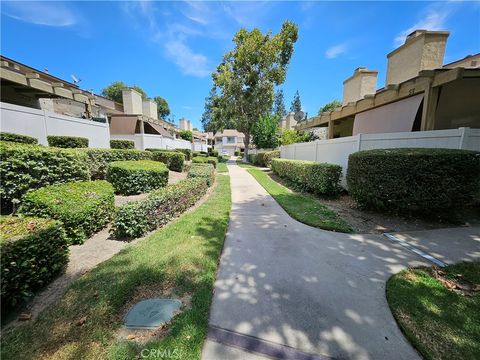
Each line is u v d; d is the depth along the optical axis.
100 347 1.73
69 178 5.16
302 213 5.32
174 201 5.04
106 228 4.29
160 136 18.55
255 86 23.14
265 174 13.72
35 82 8.01
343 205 5.99
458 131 4.53
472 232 4.03
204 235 3.94
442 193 4.10
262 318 2.08
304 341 1.83
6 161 3.96
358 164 5.16
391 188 4.52
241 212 5.64
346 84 10.91
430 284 2.54
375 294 2.41
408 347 1.76
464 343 1.76
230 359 1.67
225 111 25.38
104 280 2.52
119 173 6.85
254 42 21.66
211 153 30.91
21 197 4.17
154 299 2.30
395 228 4.30
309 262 3.11
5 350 1.68
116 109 24.45
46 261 2.48
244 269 2.95
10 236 2.14
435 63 6.96
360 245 3.62
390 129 7.00
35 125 7.79
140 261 2.96
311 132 17.72
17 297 2.10
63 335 1.82
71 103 17.11
